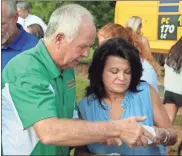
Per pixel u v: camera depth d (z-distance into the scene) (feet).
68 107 4.27
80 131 3.51
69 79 4.31
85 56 4.02
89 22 3.90
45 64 3.94
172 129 4.13
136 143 3.60
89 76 4.37
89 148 4.39
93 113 4.37
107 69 4.16
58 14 3.92
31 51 4.05
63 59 3.99
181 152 4.44
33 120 3.57
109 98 4.35
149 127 3.88
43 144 3.87
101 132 3.53
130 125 3.58
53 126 3.51
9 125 3.82
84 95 4.52
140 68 4.21
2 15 5.36
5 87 3.77
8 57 5.57
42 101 3.62
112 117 4.29
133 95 4.30
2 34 5.49
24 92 3.66
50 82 3.97
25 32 6.04
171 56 4.78
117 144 4.03
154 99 4.33
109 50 4.12
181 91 4.71
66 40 3.87
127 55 4.08
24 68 3.83
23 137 3.80
